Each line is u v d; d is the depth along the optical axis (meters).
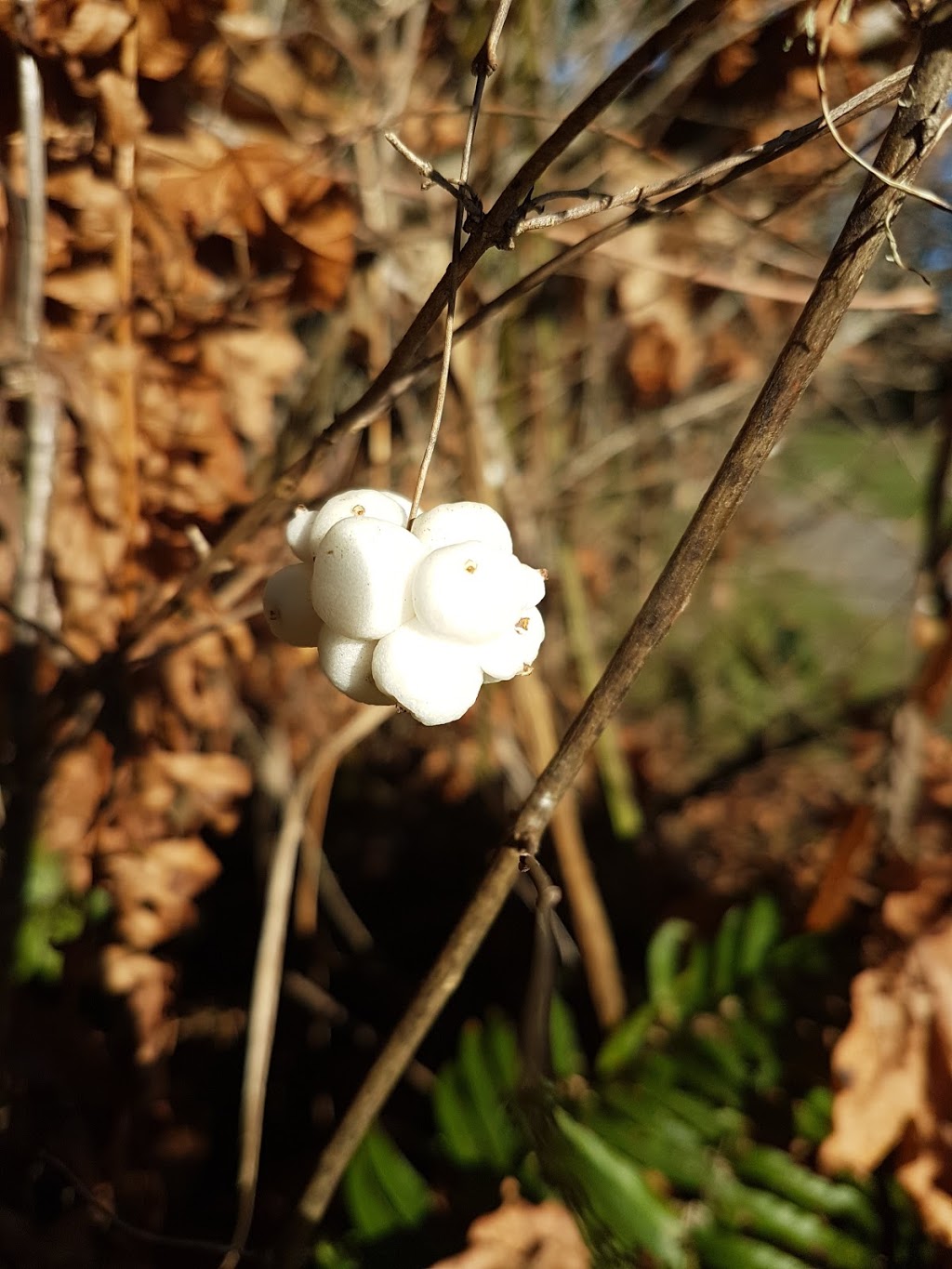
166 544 0.21
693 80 0.25
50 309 0.19
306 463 0.15
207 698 0.24
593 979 0.28
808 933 0.27
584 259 0.30
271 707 0.32
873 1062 0.23
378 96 0.24
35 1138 0.23
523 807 0.14
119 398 0.20
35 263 0.17
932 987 0.23
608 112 0.28
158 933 0.23
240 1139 0.30
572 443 0.42
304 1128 0.31
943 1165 0.22
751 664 0.56
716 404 0.39
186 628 0.22
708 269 0.26
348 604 0.12
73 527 0.21
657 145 0.27
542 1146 0.21
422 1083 0.32
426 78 0.26
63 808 0.26
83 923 0.24
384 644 0.12
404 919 0.39
